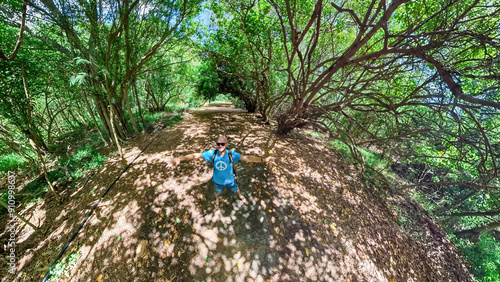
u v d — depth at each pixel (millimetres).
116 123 7281
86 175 5273
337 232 4270
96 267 3129
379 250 4379
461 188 8383
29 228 3932
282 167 5645
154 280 2996
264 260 3406
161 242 3430
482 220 7184
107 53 5234
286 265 3412
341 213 4828
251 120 11305
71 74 5930
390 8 3178
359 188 6109
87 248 3381
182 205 4074
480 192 6996
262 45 7723
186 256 3299
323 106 7609
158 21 6395
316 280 3340
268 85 9781
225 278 3121
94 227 3693
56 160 6336
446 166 7629
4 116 5195
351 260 3838
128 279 2986
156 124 9766
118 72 6379
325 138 9875
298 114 7320
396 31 6867
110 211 3979
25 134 6059
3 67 4656
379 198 6113
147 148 6605
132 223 3686
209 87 13461
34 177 5535
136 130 7934
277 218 4113
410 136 7094
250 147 6676
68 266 3164
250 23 6496
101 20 5488
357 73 9242
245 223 3896
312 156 6949
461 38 4809
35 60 5336
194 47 9016
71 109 10086
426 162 7980
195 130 8578
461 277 5066
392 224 5379
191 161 5492
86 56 5727
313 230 4105
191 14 7086
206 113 13758
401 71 5500
